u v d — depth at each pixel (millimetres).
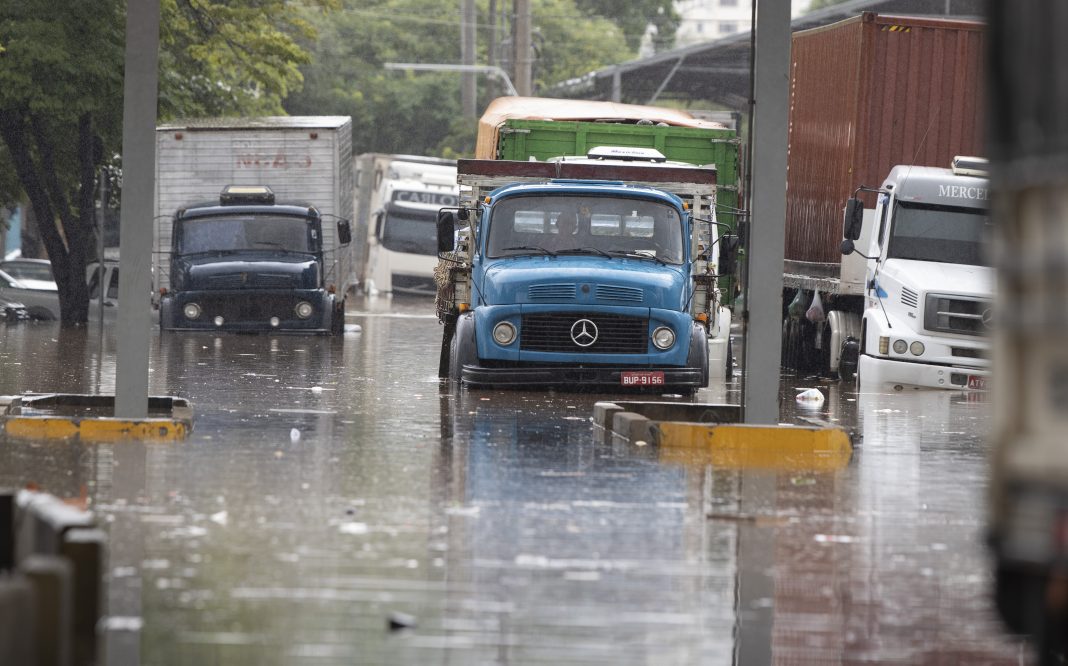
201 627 18969
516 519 26750
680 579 22234
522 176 57312
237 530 25125
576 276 52469
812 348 74875
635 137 72000
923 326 62312
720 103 172375
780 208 37125
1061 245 14352
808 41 77625
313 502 28031
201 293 84750
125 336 37438
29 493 18219
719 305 59375
